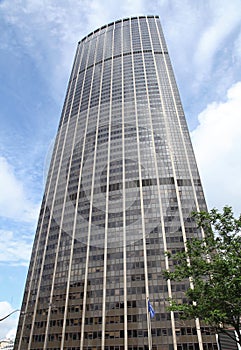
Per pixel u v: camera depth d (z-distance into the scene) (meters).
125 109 134.38
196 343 74.00
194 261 26.66
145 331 78.50
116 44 174.75
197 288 25.12
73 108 152.62
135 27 183.25
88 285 91.56
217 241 26.20
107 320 83.31
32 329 91.44
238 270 22.78
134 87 143.25
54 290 95.75
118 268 91.56
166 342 75.50
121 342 78.81
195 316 25.02
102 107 140.25
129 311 82.88
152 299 83.00
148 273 88.06
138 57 160.00
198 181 106.69
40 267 104.94
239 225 25.61
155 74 148.25
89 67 171.62
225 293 22.64
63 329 86.31
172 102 134.25
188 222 96.19
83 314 86.69
